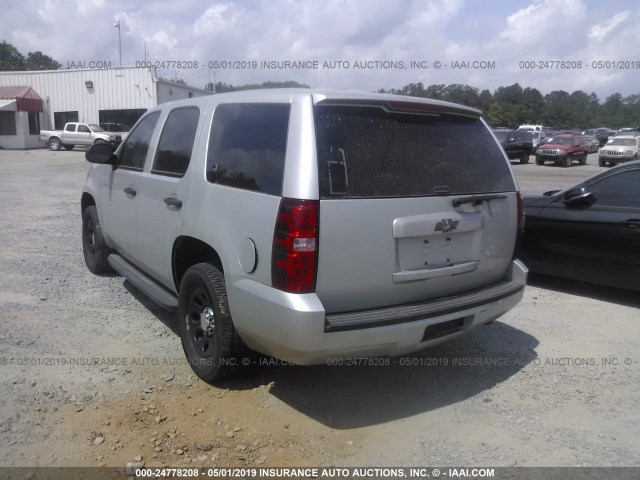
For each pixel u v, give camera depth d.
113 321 5.11
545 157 31.28
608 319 5.60
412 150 3.65
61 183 16.23
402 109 3.64
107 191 5.71
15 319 5.05
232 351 3.81
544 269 6.52
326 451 3.32
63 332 4.82
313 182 3.22
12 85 38.31
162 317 5.24
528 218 6.55
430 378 4.28
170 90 37.16
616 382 4.27
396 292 3.56
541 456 3.34
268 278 3.33
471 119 4.16
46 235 8.61
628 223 5.77
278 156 3.41
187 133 4.41
